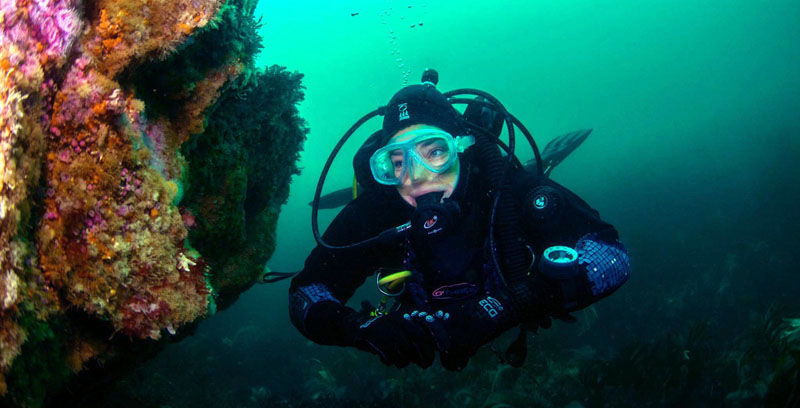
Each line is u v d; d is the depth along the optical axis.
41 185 1.18
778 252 9.34
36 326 1.17
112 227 1.25
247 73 1.96
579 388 6.03
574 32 50.59
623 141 34.31
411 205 2.18
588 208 1.90
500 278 1.86
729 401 5.34
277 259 19.14
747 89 41.50
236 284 2.62
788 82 36.50
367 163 2.36
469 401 6.02
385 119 2.38
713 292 8.77
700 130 28.62
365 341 1.57
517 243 1.88
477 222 2.07
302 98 2.79
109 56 1.27
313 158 51.53
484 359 6.54
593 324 8.66
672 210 14.71
